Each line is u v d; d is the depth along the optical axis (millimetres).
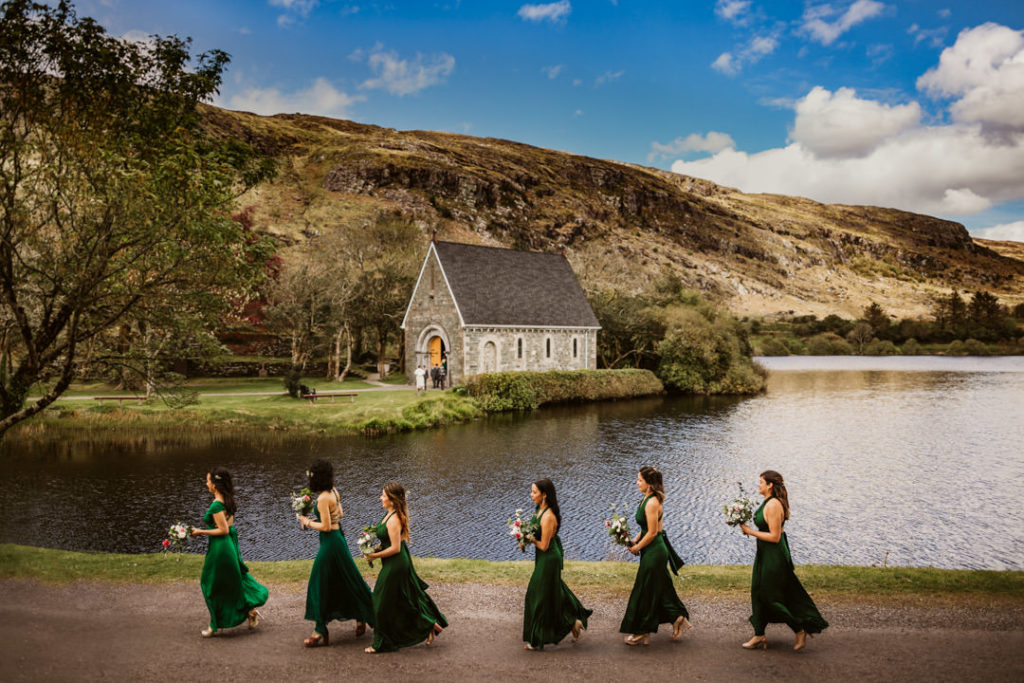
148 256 17391
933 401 56281
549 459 30484
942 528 20609
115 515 20750
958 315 178500
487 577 11734
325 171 181000
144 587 10945
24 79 14492
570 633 8945
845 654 8039
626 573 12047
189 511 21250
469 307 51938
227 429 35625
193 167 16797
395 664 7746
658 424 42312
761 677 7320
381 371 60688
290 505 22125
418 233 89562
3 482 24938
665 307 71375
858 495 24734
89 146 15430
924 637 8648
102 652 8055
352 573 8469
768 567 8102
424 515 21250
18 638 8500
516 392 49438
